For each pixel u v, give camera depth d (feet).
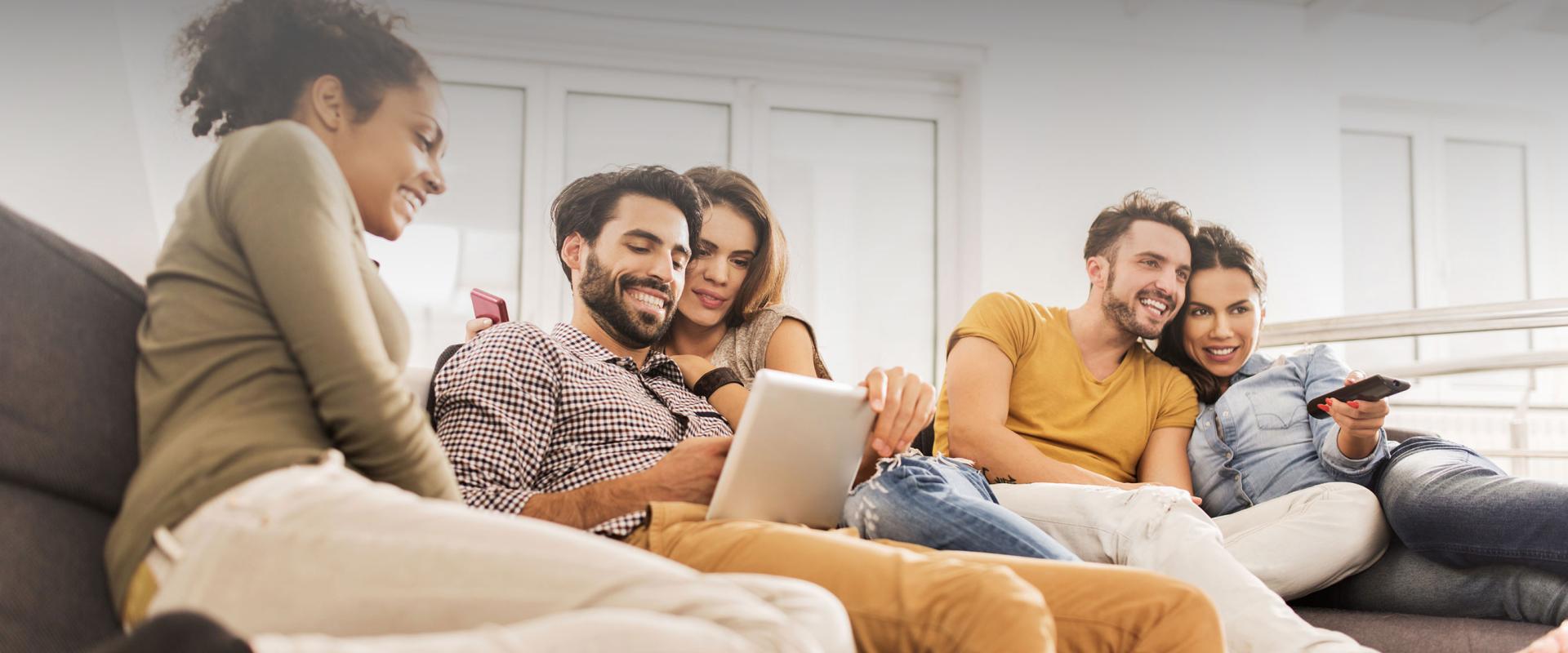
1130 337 7.64
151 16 9.79
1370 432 6.29
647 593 2.66
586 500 4.56
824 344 15.80
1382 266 18.08
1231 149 17.03
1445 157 18.45
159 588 2.67
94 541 3.01
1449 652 5.02
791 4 15.34
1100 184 16.42
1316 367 7.22
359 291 3.23
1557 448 17.13
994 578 3.42
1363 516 5.96
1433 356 17.42
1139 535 5.16
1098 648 3.70
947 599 3.43
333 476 2.89
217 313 3.11
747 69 15.70
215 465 2.82
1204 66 16.99
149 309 3.28
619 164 15.17
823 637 3.04
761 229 7.99
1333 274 17.29
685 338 7.79
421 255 14.26
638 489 4.60
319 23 7.21
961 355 7.35
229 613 2.57
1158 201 7.84
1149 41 16.78
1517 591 5.54
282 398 3.07
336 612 2.58
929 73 16.42
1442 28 18.02
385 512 2.75
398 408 3.22
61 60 6.68
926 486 5.03
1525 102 18.31
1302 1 17.21
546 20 14.44
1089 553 5.38
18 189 6.18
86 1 6.89
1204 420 7.37
